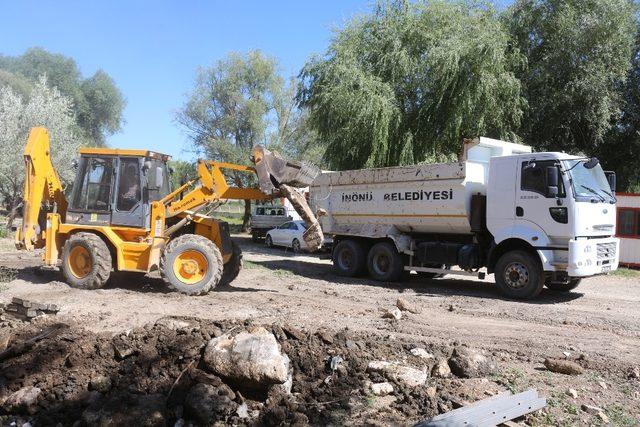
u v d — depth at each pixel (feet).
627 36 68.18
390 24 67.21
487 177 40.04
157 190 36.37
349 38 67.87
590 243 35.06
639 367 21.06
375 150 62.44
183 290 33.17
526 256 36.47
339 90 63.31
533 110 68.74
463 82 61.16
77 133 131.54
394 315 28.48
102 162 35.50
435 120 64.80
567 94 67.46
